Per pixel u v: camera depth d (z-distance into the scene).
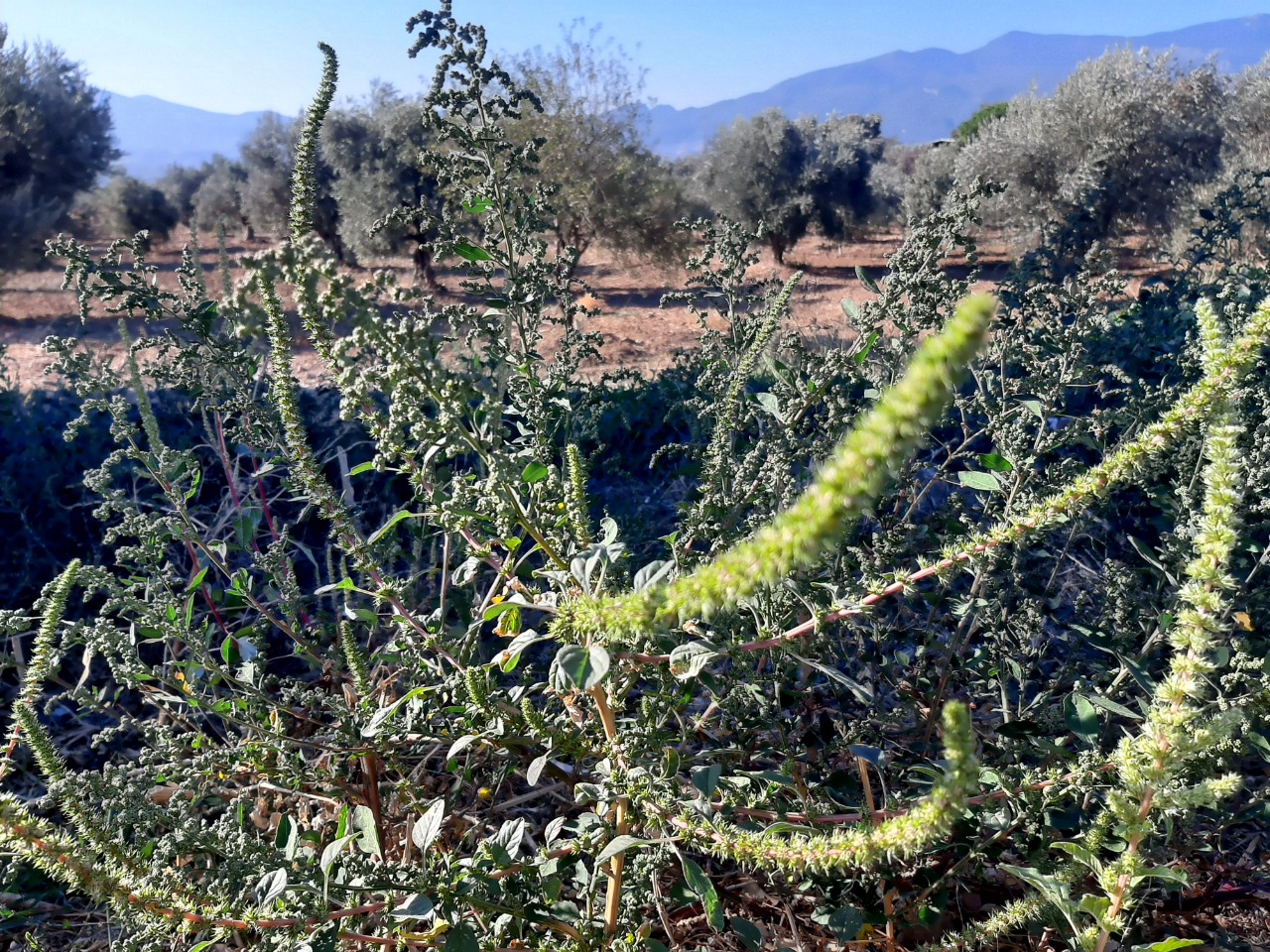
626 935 1.72
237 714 2.38
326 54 1.84
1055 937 2.15
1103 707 2.23
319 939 1.55
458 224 2.73
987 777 2.04
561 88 21.22
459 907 1.73
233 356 2.97
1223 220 7.73
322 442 5.14
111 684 3.55
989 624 2.67
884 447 0.78
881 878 2.06
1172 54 22.77
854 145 30.42
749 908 2.33
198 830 1.84
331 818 2.39
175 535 2.75
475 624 2.08
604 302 20.11
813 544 0.84
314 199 1.89
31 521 4.62
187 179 41.84
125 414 2.96
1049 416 2.83
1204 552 1.38
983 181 2.68
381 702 2.29
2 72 21.55
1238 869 2.45
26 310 19.75
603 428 5.87
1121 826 1.54
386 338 1.67
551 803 2.79
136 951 1.67
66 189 22.50
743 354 3.11
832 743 2.41
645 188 22.64
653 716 1.96
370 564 2.20
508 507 1.81
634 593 1.20
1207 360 1.27
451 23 2.57
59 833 1.45
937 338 0.74
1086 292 3.36
